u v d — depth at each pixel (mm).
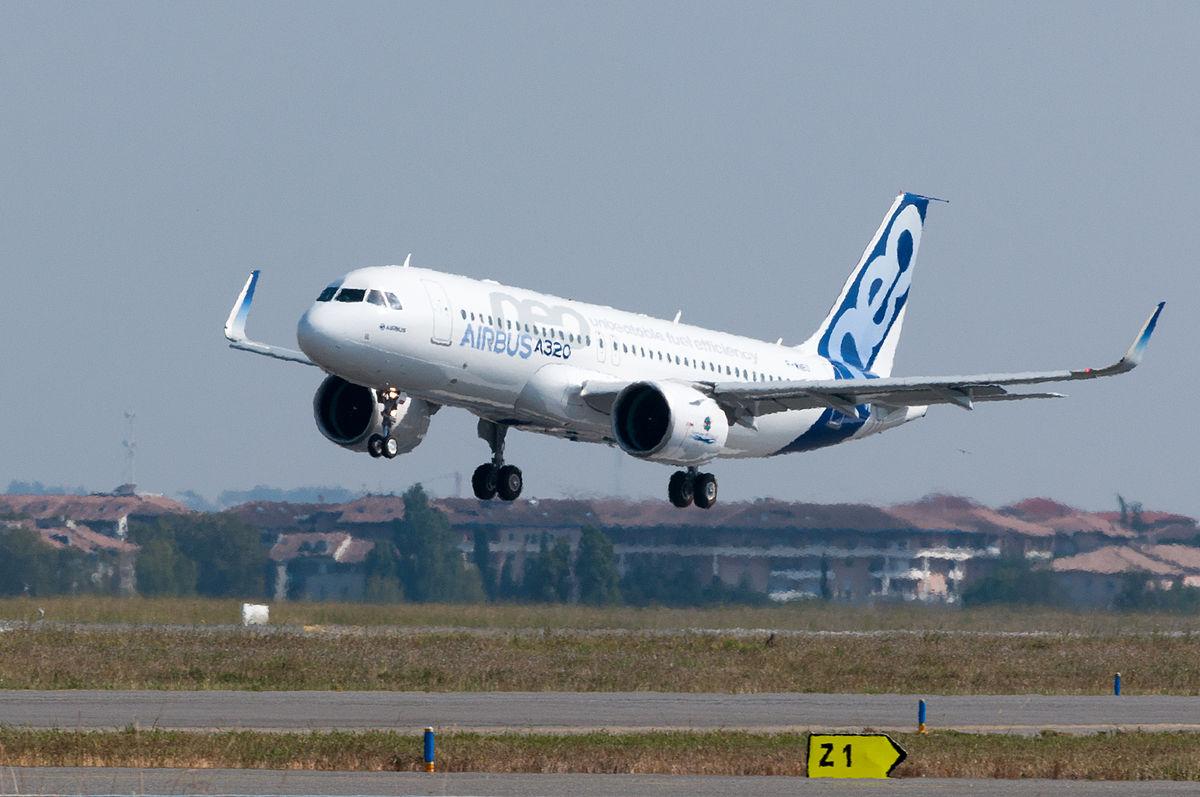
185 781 77312
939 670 158500
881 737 82875
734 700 127625
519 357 163375
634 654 168000
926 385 168625
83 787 74625
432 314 154875
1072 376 162500
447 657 157625
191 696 121938
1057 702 132125
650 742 96562
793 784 79375
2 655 147125
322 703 118562
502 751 89812
